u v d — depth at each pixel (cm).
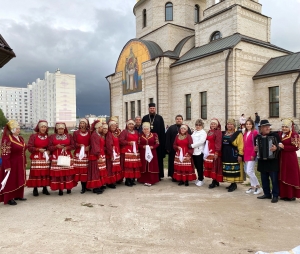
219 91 1984
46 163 694
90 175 715
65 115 9388
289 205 618
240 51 1933
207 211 572
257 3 2353
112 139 766
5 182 604
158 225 491
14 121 630
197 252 386
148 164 831
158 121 929
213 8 2423
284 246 406
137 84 2738
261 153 647
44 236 442
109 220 516
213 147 794
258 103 2016
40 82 10331
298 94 1773
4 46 800
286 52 2258
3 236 443
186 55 2439
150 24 2919
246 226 487
